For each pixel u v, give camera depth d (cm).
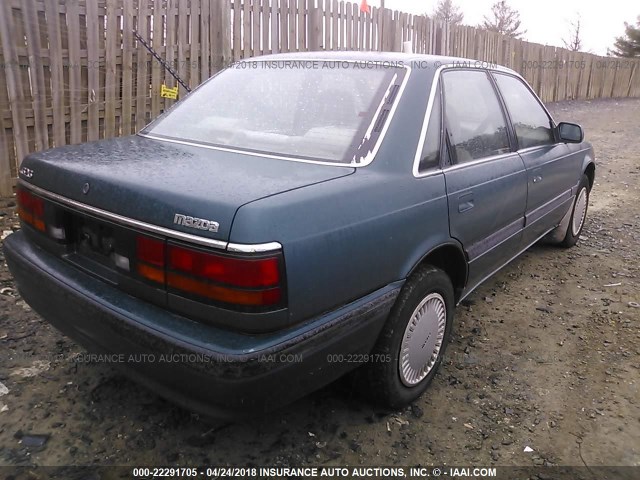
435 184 276
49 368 305
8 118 514
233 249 190
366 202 233
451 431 277
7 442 252
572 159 476
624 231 616
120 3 574
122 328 215
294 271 201
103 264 236
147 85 622
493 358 345
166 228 204
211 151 268
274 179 223
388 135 262
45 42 524
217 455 254
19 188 279
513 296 437
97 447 253
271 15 747
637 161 1019
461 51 1266
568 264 509
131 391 291
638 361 346
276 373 201
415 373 290
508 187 348
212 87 333
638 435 279
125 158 256
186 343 198
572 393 311
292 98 294
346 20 882
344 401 295
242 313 194
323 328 217
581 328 387
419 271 277
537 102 436
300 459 254
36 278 257
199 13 655
